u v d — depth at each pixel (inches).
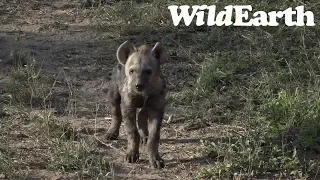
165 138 307.7
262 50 386.6
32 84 357.4
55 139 294.8
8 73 376.2
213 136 307.9
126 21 437.7
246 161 271.1
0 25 446.3
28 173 272.1
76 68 385.4
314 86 338.0
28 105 341.7
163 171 274.5
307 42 398.3
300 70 361.4
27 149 293.1
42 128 305.9
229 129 312.8
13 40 421.7
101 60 394.9
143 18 437.7
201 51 398.3
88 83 369.4
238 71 370.0
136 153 281.1
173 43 408.8
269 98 329.4
